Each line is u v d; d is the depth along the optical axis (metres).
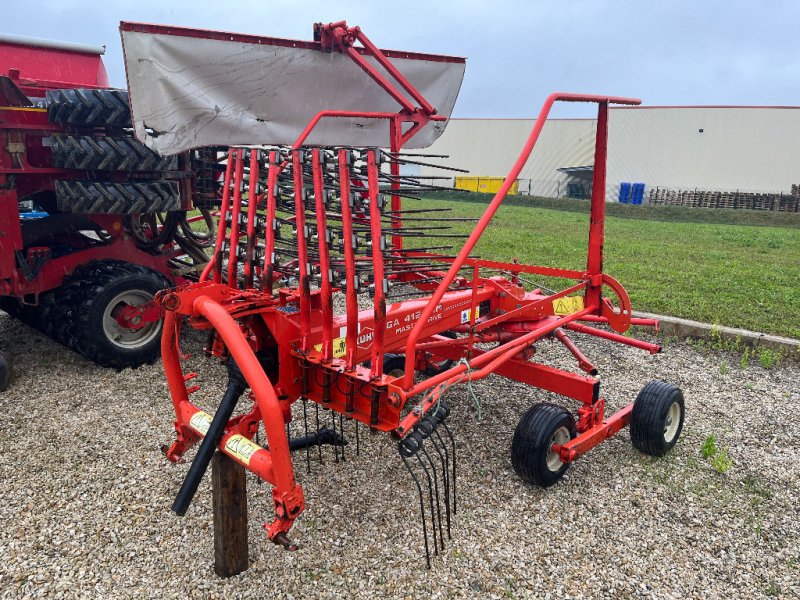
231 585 2.91
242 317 3.00
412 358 2.81
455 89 5.91
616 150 42.00
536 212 28.42
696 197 36.81
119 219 5.73
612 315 4.34
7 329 6.70
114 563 3.06
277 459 2.49
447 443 4.37
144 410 4.76
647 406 4.13
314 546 3.21
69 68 7.16
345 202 2.73
